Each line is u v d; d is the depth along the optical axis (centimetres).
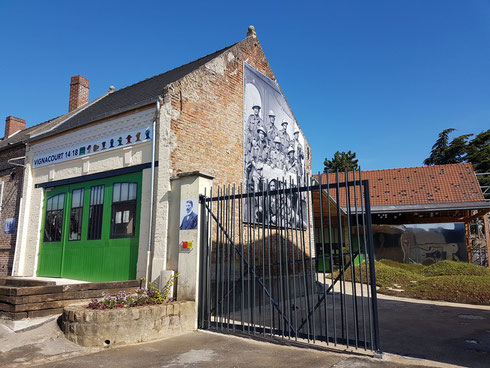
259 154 1078
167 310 604
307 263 1227
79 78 1680
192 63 1178
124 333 550
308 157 1370
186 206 709
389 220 2241
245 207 965
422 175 2270
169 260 721
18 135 1540
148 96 913
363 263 1614
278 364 452
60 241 977
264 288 604
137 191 824
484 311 848
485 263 2316
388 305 938
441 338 592
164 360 472
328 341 530
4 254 1103
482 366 447
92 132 942
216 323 657
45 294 625
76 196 966
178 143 796
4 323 586
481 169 3180
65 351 505
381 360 465
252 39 1116
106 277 840
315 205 1523
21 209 1082
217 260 663
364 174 2419
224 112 954
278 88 1229
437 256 2114
